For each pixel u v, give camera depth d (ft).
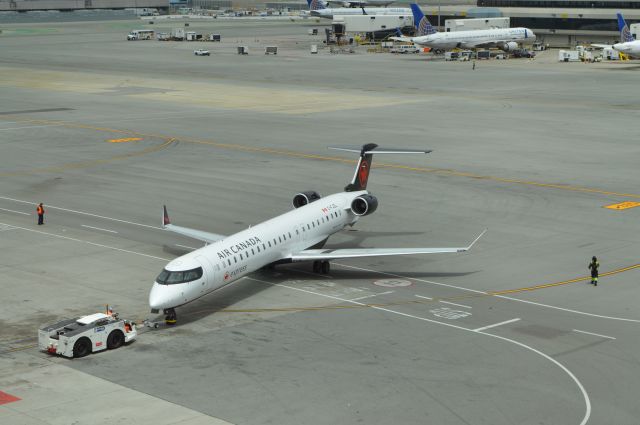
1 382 149.38
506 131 441.68
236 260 190.80
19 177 336.29
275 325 179.11
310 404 140.56
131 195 305.94
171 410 138.31
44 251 236.43
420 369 155.02
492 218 272.31
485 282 209.26
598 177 331.77
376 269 221.66
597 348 165.07
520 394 144.25
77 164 361.71
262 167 353.92
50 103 563.89
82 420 134.62
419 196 302.86
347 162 363.97
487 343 168.04
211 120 486.38
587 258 229.04
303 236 215.31
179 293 175.63
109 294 199.72
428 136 427.74
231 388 147.02
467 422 134.10
